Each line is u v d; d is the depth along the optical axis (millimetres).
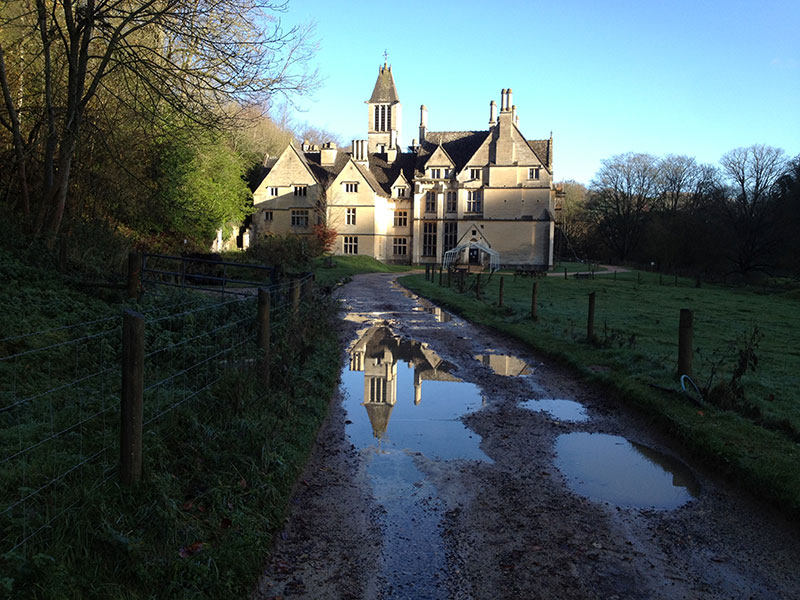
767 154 60750
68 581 3619
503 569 4797
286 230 60875
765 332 18812
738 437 7293
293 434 7023
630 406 9234
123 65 13898
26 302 10219
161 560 4152
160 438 5570
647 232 72750
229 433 6234
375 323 18359
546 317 19406
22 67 17078
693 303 29516
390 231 65375
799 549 5102
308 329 12062
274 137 72062
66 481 4633
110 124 16469
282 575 4637
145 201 25516
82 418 6012
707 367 11875
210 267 22859
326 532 5340
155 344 8602
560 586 4562
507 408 9344
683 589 4535
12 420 5926
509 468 6918
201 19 14695
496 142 60125
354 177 61656
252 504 5277
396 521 5590
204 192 34656
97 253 15977
